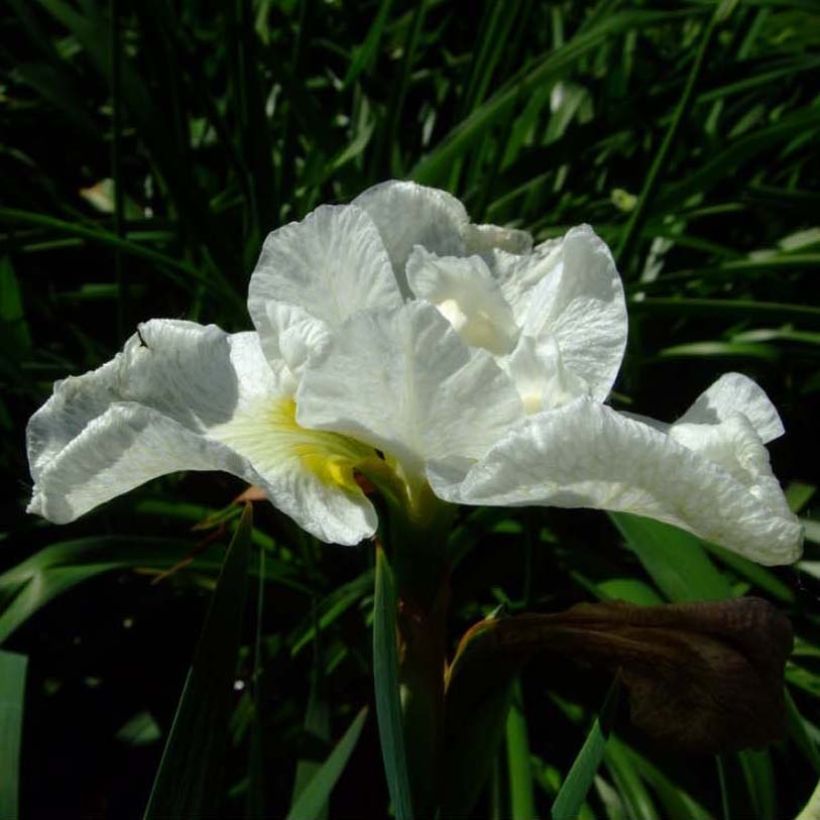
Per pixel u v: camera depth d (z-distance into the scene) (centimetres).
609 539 31
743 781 21
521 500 15
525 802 22
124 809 26
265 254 19
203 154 39
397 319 16
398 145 39
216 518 27
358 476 18
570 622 18
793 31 46
